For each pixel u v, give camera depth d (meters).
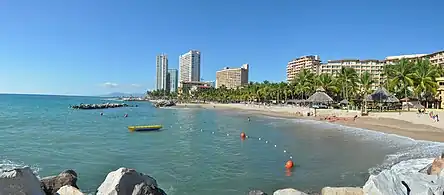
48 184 12.03
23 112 84.00
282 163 22.17
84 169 20.12
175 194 15.33
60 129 44.84
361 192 11.88
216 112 103.00
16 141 32.28
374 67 168.12
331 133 41.00
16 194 8.21
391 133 39.97
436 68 82.88
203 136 38.91
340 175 18.70
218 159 23.64
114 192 10.05
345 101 87.38
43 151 26.56
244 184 17.06
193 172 19.58
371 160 22.86
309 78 112.88
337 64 173.25
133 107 140.62
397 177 11.24
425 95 81.81
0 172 8.44
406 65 79.31
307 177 18.42
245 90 166.62
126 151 27.14
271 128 48.88
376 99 69.50
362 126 49.34
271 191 15.89
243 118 73.81
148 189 10.76
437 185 10.41
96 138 35.75
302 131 43.81
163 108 132.62
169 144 31.73
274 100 141.75
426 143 31.14
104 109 116.19
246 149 28.55
